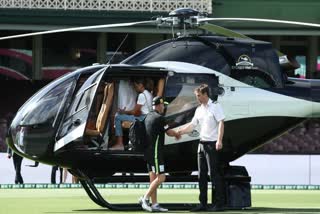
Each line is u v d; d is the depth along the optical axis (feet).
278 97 155.02
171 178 150.92
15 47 359.66
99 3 330.34
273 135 156.76
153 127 140.56
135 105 147.43
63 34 360.69
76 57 362.94
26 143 147.23
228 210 149.48
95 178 149.18
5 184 224.53
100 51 362.94
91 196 151.43
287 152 329.31
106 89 145.59
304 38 377.91
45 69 361.51
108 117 144.77
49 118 145.59
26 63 360.89
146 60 153.38
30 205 165.68
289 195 200.64
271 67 155.84
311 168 245.45
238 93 153.58
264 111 154.40
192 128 144.97
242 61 154.30
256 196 197.47
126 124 146.00
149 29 331.57
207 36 156.76
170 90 149.79
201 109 143.84
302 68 377.30
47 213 146.92
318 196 197.47
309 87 157.07
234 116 153.38
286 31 345.31
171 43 155.12
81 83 146.72
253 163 250.16
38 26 329.93
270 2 343.26
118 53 365.61
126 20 331.77
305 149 331.57
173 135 145.38
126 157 146.00
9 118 340.80
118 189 223.51
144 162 147.54
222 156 154.92
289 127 157.17
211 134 143.02
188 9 153.89
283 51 377.30
